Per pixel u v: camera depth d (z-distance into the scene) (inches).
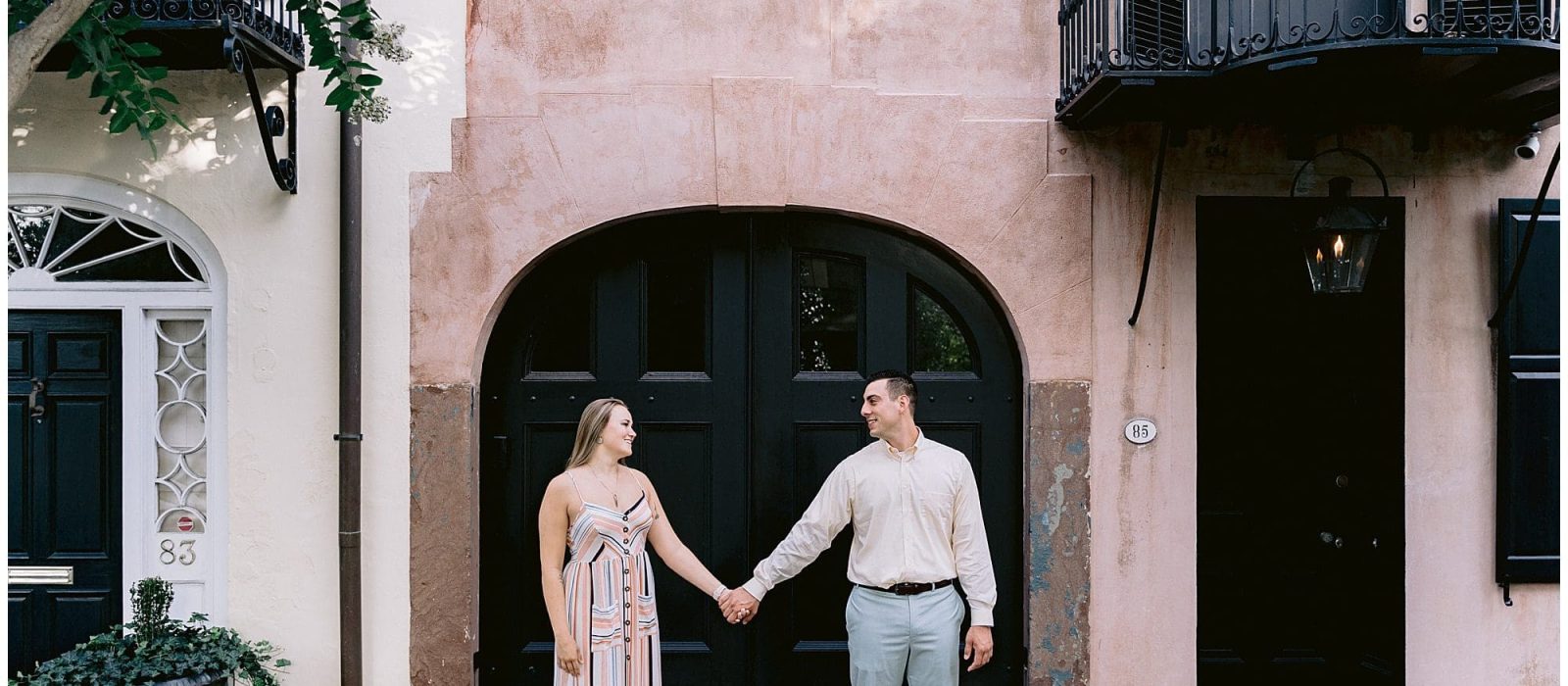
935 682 140.7
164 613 147.9
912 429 144.7
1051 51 159.6
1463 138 159.5
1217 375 171.9
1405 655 160.2
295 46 151.1
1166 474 159.0
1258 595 173.2
